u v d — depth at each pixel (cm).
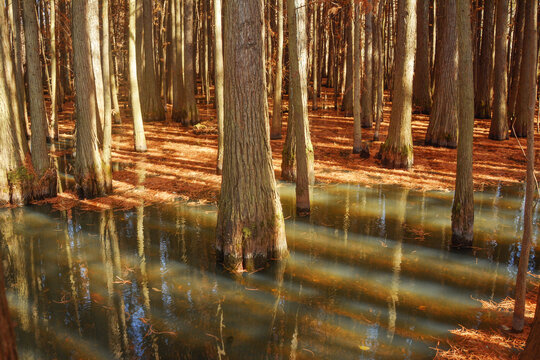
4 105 1030
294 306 593
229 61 686
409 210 996
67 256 756
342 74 2772
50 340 513
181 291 636
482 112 2370
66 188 1190
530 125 468
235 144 704
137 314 572
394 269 705
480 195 1111
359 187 1188
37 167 1081
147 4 2297
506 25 1698
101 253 769
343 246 799
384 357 475
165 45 2709
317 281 666
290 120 1234
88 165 1088
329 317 564
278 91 1784
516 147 1642
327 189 1173
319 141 1792
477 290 634
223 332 530
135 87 1585
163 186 1184
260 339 515
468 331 524
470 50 707
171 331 533
